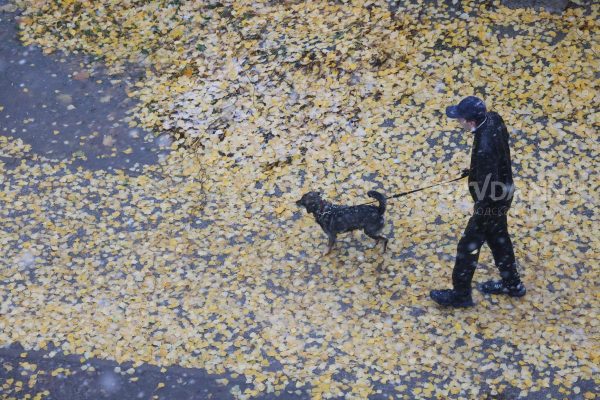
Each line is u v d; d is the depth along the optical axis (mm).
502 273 10469
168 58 15312
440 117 13383
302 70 14422
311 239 11898
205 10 15945
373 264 11414
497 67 13859
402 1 15109
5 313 11023
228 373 10078
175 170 13312
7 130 14266
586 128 12891
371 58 14312
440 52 14219
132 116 14359
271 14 15609
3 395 9953
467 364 9938
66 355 10414
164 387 9969
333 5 15484
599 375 9617
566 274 10945
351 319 10648
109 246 12031
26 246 12070
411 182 12562
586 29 14086
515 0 14570
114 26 16062
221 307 10969
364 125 13469
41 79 15234
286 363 10156
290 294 11078
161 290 11289
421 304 10758
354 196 12453
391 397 9617
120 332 10695
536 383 9633
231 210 12516
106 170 13406
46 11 16500
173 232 12211
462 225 11859
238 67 14773
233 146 13531
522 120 13117
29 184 13180
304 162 13094
